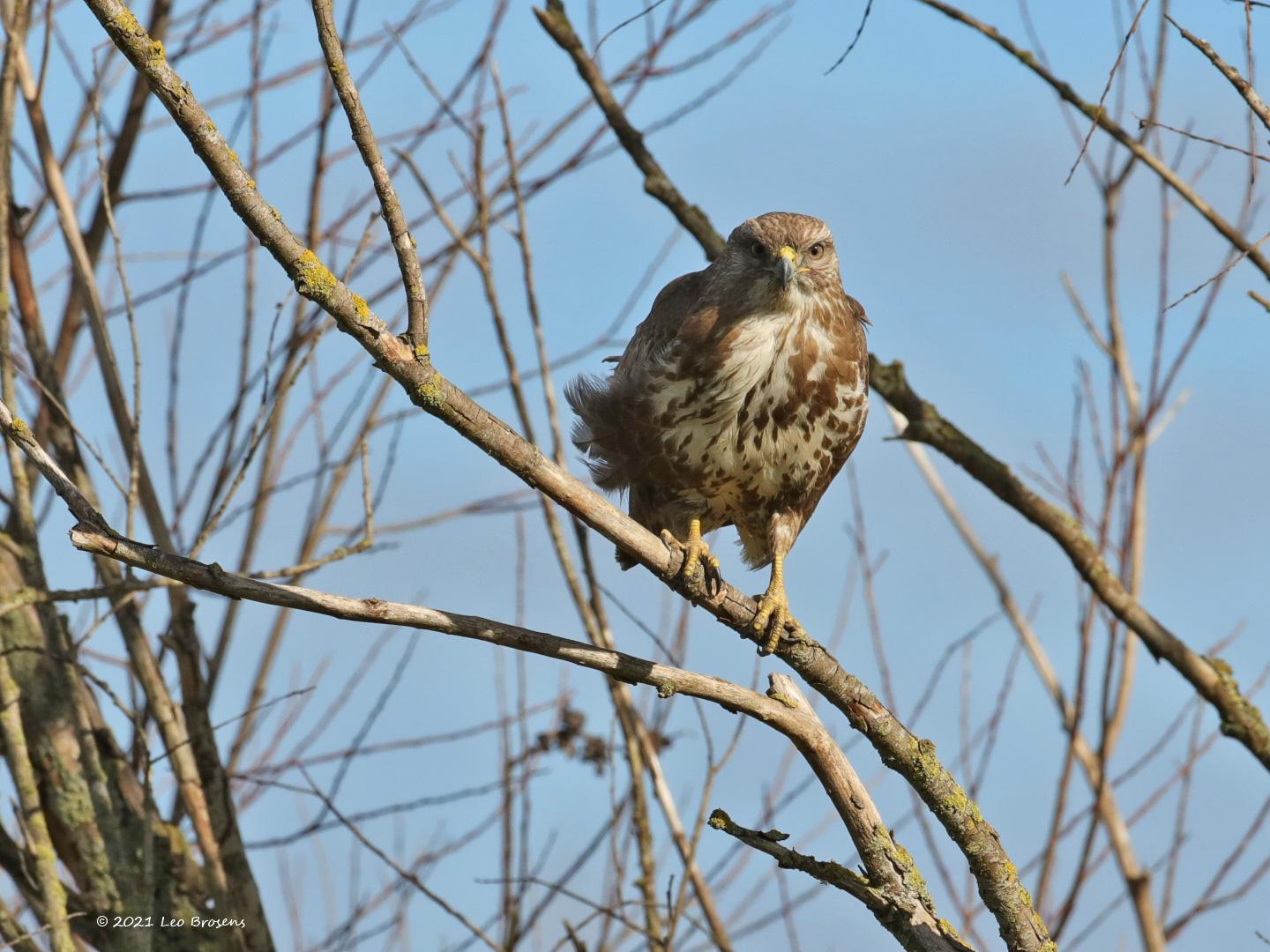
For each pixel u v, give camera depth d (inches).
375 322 273.4
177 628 422.6
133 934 409.7
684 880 385.4
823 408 414.3
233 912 420.5
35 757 415.2
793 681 335.3
